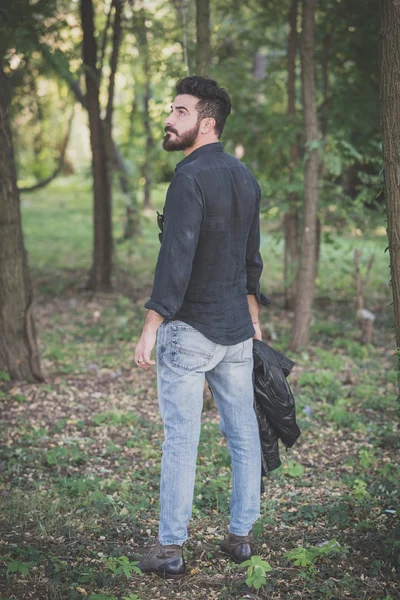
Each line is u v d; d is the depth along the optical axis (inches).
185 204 105.0
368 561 119.1
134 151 442.3
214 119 112.4
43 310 360.2
